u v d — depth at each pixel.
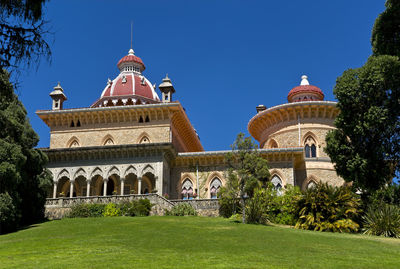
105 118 53.91
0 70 12.63
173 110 53.03
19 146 34.34
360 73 34.16
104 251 21.11
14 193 33.59
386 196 37.06
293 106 53.84
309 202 34.69
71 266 17.77
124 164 46.28
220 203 40.66
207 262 18.22
